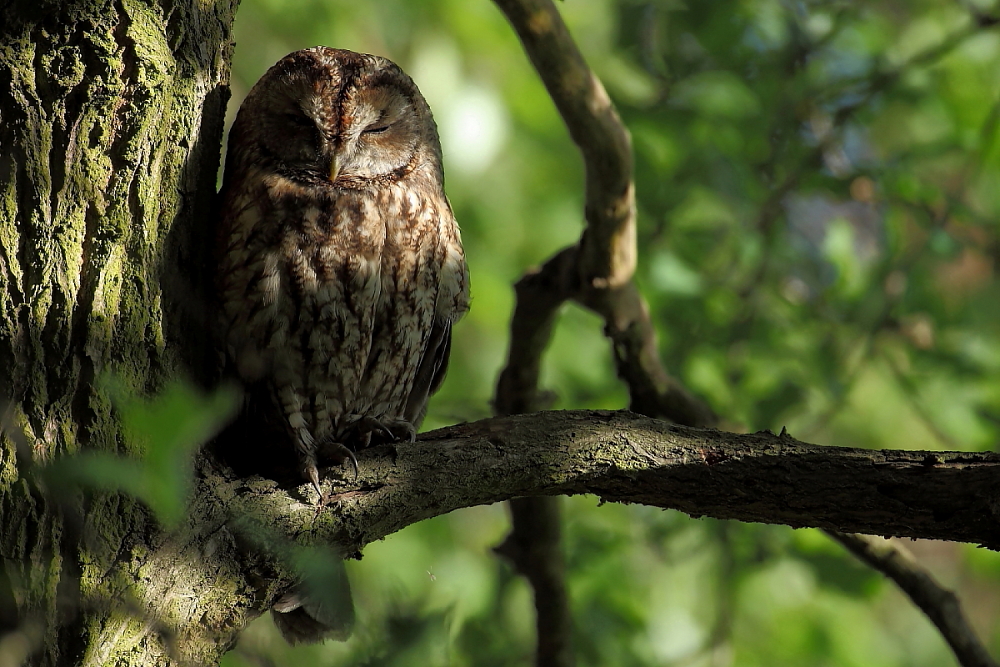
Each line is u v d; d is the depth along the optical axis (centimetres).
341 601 591
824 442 1305
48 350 495
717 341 1033
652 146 1123
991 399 1088
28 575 477
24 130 502
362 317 704
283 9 1262
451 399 1336
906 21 1273
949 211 1055
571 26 1345
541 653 904
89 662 481
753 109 1115
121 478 326
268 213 680
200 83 552
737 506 564
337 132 718
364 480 555
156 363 527
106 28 516
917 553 1833
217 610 519
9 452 483
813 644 1199
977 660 755
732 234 1117
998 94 1175
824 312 1080
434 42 1261
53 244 501
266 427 710
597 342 1278
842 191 1076
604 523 1106
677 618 1151
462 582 1119
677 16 1116
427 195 759
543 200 1404
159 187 532
